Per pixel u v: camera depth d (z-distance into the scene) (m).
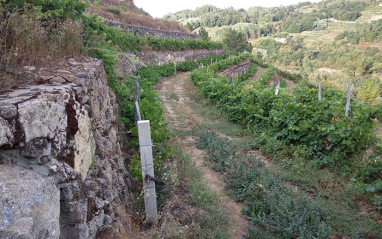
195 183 5.73
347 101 7.34
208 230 4.25
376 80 49.28
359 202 5.53
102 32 8.59
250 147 8.49
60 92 2.52
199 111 12.64
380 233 4.55
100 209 2.91
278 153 7.69
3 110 1.84
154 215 4.12
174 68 25.03
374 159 6.48
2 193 1.69
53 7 5.18
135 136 6.08
